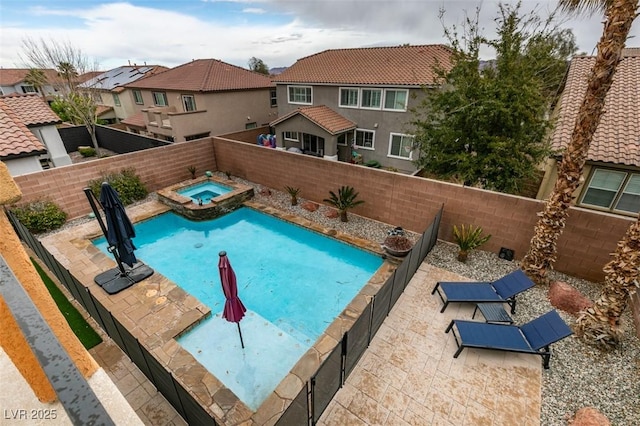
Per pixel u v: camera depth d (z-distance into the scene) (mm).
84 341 6910
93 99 25578
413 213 11266
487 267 9273
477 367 6176
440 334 6953
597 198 11359
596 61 6246
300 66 24594
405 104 19094
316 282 9633
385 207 11875
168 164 15711
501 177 10508
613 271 6051
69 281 7477
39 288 2016
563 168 7309
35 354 1192
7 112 14422
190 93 24188
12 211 10977
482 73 11250
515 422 5215
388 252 9984
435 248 10305
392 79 19031
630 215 10953
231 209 13961
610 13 5844
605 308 6246
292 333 7715
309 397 4926
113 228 7969
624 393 5559
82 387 1143
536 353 5957
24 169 12648
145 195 14688
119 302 7977
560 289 7699
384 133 20578
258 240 12031
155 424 5312
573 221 8203
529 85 10164
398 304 7816
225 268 5734
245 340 7188
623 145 10562
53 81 25156
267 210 13562
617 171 10656
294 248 11477
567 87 14141
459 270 9148
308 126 20859
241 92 25688
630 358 6164
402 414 5344
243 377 6312
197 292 9180
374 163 21484
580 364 6129
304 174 13852
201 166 17172
